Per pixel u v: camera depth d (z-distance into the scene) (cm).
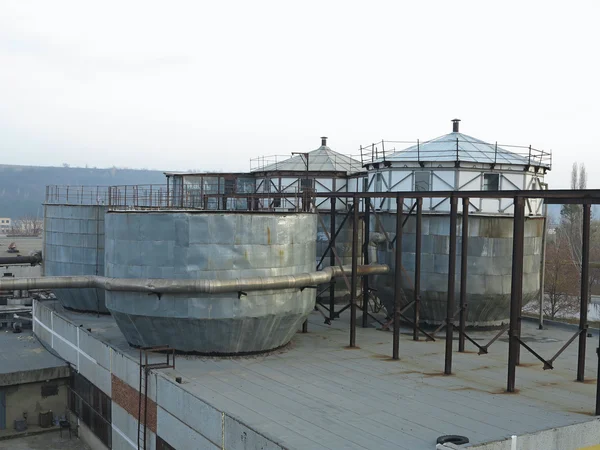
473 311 3338
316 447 1708
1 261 4419
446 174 3347
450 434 1814
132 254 2639
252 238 2609
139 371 2517
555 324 3638
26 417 3447
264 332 2714
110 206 3781
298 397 2175
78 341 3353
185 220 2545
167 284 2541
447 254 3269
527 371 2583
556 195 2270
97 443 3070
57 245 3962
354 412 2017
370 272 3262
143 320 2648
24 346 3984
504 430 1848
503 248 3288
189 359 2666
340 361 2708
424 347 3003
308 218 2861
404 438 1784
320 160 4891
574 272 7244
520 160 3428
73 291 3822
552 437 1844
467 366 2653
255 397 2166
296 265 2762
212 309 2558
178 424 2236
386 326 2825
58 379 3516
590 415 2011
